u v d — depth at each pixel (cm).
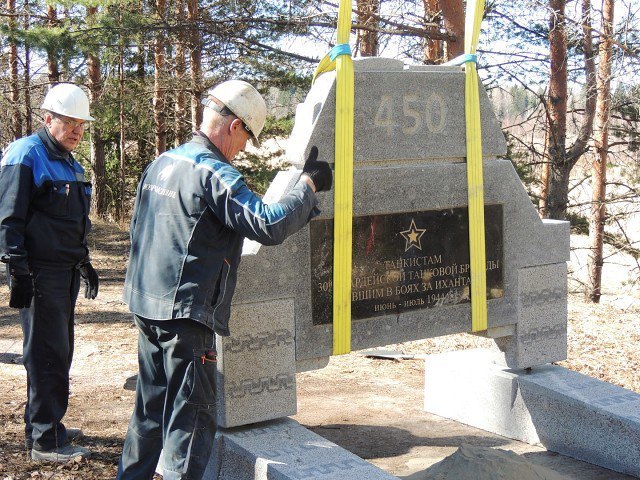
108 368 673
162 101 1872
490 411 509
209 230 318
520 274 482
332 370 679
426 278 440
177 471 312
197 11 1495
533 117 1471
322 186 334
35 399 417
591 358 732
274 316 396
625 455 430
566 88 1395
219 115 334
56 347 414
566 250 502
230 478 383
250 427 399
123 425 502
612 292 1783
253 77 1600
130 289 331
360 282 418
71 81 1964
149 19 1366
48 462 421
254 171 1775
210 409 321
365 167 419
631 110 1518
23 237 390
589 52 1420
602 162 1458
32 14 1709
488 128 460
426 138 436
